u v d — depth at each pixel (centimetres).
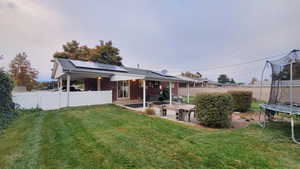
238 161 321
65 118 731
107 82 1385
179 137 475
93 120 694
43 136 474
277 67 627
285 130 548
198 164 312
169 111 1059
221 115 585
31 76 2325
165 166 305
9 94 730
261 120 748
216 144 416
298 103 588
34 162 318
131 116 800
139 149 384
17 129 548
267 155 349
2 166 305
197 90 2436
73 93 1089
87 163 315
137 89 1542
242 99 1007
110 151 371
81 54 2583
